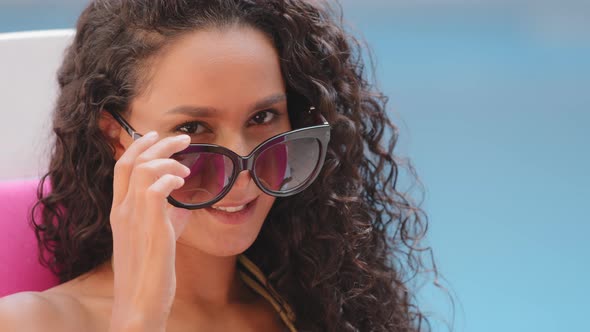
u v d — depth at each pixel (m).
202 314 2.28
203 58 1.95
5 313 2.01
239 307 2.38
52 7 9.48
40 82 2.70
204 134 2.00
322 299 2.42
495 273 5.21
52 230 2.39
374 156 2.59
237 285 2.41
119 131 2.11
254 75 1.98
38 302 2.08
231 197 2.01
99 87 2.07
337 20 2.40
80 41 2.17
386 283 2.52
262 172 2.02
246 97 1.97
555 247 5.57
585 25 10.02
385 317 2.51
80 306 2.15
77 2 9.49
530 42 9.76
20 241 2.44
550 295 5.02
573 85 8.57
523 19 10.14
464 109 7.93
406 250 2.63
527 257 5.42
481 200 6.17
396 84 8.48
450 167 6.72
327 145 2.14
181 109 1.95
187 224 2.06
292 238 2.40
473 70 8.93
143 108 2.00
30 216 2.48
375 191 2.58
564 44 9.75
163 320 1.84
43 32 2.73
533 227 5.80
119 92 2.04
